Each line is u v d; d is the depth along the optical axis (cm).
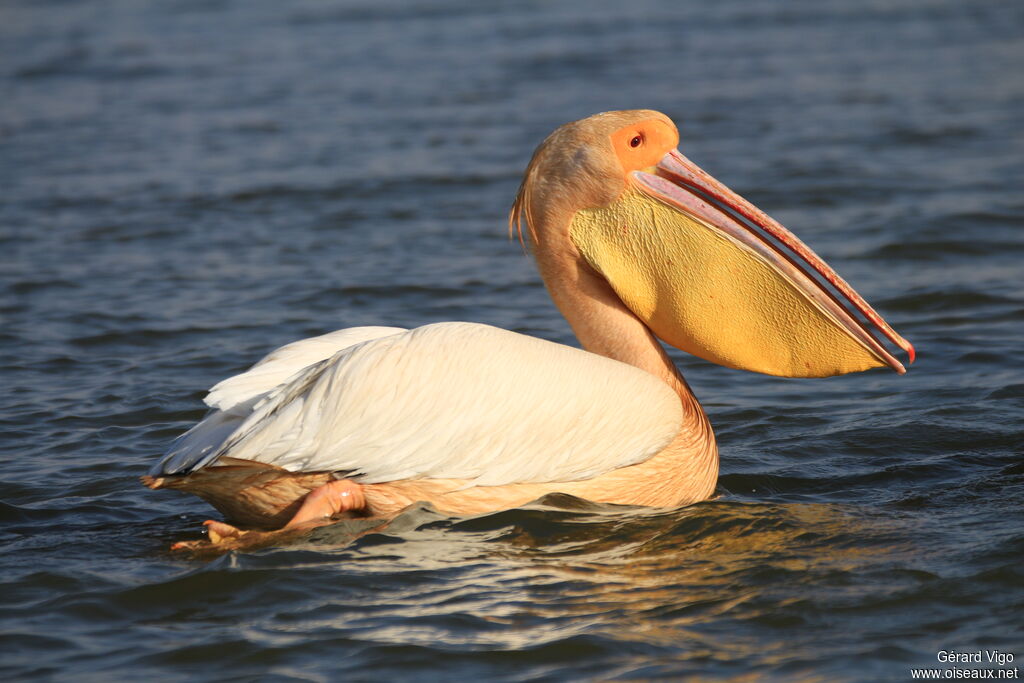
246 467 919
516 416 955
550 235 1070
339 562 889
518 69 4047
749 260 1023
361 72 4112
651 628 789
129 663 754
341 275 1955
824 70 3912
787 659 742
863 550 913
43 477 1145
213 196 2544
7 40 5056
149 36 5056
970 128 3002
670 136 1049
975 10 5141
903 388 1410
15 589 862
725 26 4941
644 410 998
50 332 1670
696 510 1013
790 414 1345
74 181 2722
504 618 805
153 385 1439
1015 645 751
